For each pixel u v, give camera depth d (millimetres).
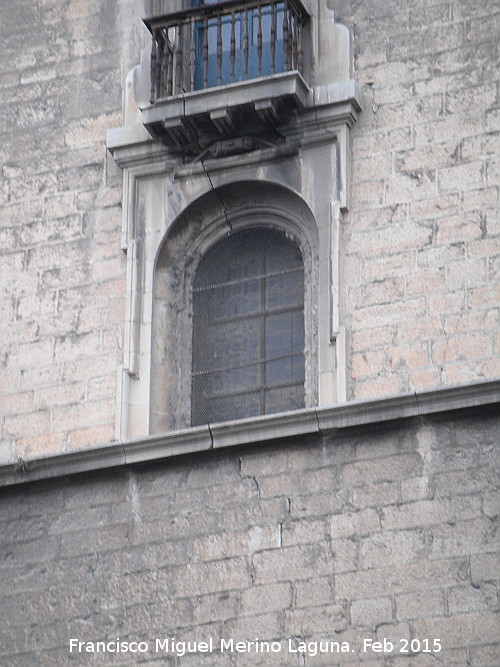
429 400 52688
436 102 56719
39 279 58500
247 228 58000
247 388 56500
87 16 61406
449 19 57531
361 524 52438
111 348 57000
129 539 54281
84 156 59656
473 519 51625
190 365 57094
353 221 56125
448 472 52312
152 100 58062
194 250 58094
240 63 59594
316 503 53031
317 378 55312
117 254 58094
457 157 55969
